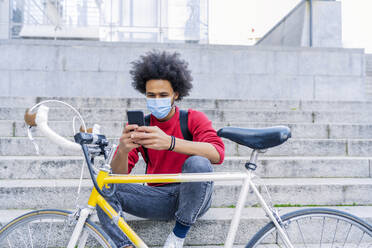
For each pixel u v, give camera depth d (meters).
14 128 3.37
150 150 1.66
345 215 1.38
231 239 1.24
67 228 1.94
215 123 3.65
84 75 6.03
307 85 6.44
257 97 6.36
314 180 2.71
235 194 2.42
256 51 6.39
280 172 2.85
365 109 4.79
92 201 1.25
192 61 6.27
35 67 5.95
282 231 1.31
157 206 1.62
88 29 7.09
